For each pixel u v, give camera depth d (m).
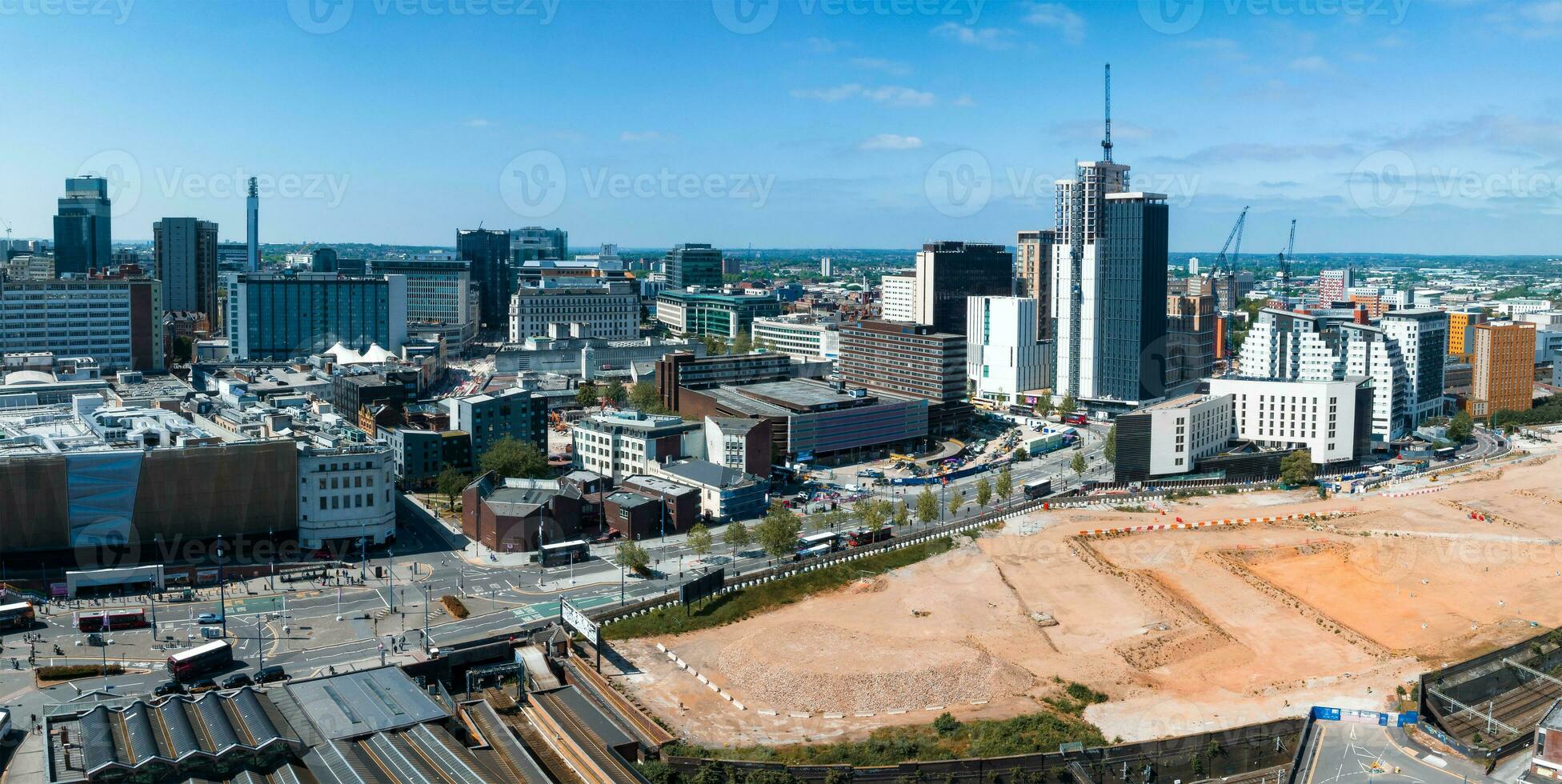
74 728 199.62
